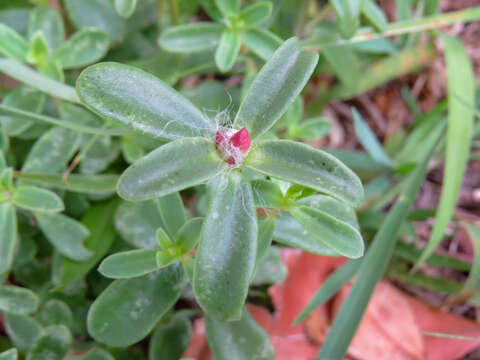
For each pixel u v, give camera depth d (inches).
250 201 3.0
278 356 5.4
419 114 7.4
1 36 4.8
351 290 5.0
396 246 6.2
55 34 5.4
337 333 4.9
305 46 5.8
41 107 5.2
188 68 6.2
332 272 5.8
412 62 7.1
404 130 7.3
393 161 6.8
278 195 3.4
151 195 2.7
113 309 3.8
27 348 4.6
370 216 6.1
